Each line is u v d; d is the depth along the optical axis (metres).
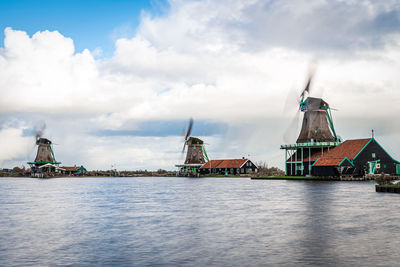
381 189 50.12
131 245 20.44
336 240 20.69
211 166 150.00
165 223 27.03
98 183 102.81
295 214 30.08
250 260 17.30
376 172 88.38
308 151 101.12
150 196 51.09
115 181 120.62
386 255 17.72
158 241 21.23
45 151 169.62
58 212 34.00
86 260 17.73
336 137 101.94
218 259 17.55
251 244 20.20
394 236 21.48
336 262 16.77
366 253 18.09
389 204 35.50
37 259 18.00
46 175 164.62
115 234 23.33
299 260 17.16
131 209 35.66
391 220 26.56
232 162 145.38
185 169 163.25
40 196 53.38
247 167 143.12
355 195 45.12
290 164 103.94
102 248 19.88
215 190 61.31
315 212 30.91
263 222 26.69
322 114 102.75
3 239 22.20
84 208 37.12
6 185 90.88
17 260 17.86
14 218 30.34
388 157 90.50
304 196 45.09
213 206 36.94
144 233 23.50
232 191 57.69
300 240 20.84
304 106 104.12
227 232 23.36
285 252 18.50
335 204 35.91
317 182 79.88
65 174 182.88
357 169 86.44
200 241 21.08
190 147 159.12
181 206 37.53
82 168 195.62
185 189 65.62
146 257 18.06
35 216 31.44
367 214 29.30
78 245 20.59
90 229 25.14
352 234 22.09
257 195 48.88
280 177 102.44
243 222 26.86
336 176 85.25
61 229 25.25
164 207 36.91
